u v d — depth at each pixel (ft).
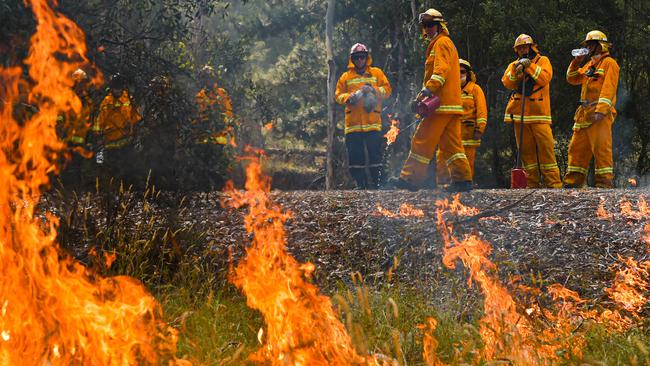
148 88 26.81
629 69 73.77
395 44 69.56
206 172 27.76
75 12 26.55
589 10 69.72
